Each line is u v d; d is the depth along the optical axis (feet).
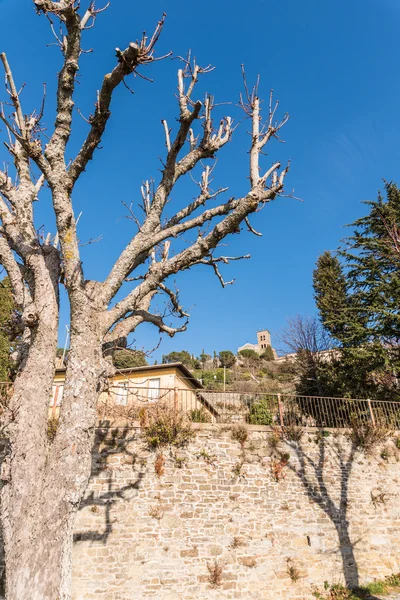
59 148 20.13
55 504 15.29
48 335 18.45
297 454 35.68
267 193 21.63
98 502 29.43
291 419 38.27
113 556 28.09
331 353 67.62
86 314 18.51
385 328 54.08
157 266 22.71
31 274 21.25
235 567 29.91
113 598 26.99
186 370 60.59
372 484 36.60
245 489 32.81
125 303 20.70
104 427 31.99
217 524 30.94
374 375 55.83
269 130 24.48
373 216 63.26
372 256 59.72
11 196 22.70
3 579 26.40
